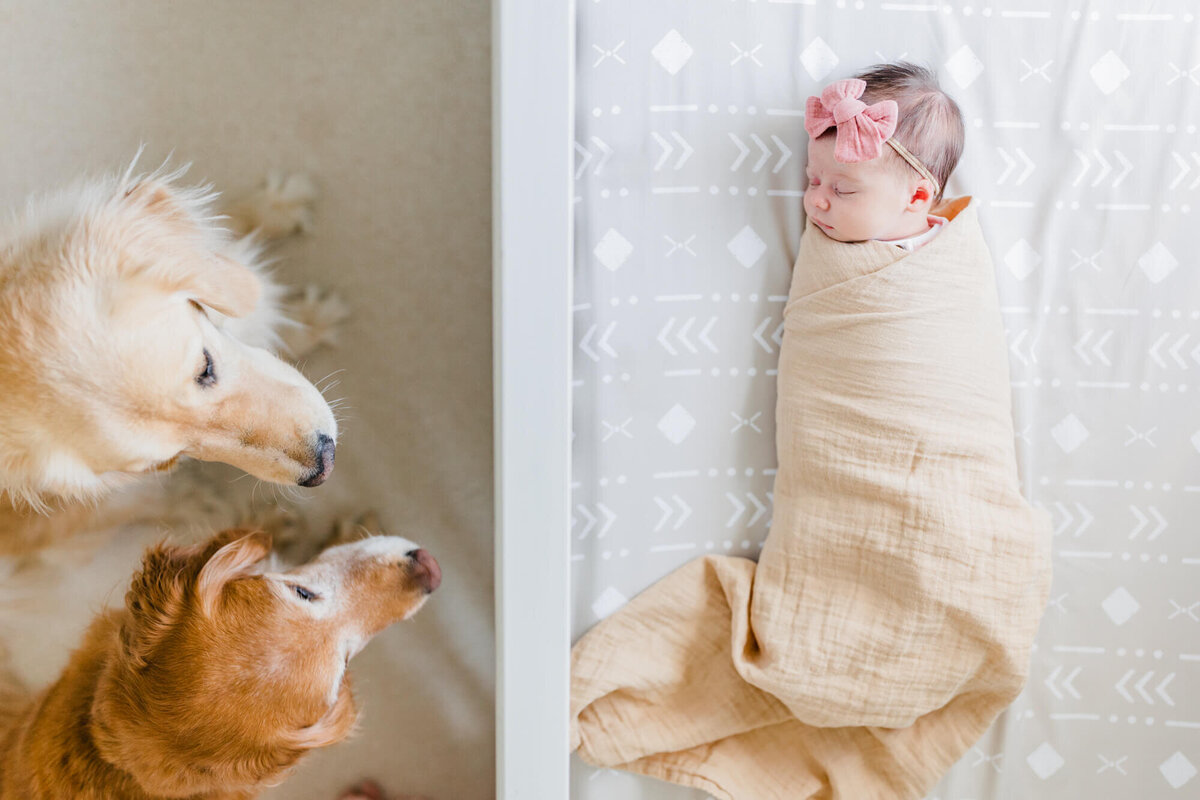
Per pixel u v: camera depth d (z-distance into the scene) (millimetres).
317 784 1032
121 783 964
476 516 991
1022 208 958
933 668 936
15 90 825
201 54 841
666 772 1033
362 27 855
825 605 945
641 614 1011
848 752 1021
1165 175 948
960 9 917
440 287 923
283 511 947
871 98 872
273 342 901
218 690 941
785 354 953
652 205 938
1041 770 1064
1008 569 918
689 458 999
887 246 884
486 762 1069
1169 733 1055
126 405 857
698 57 913
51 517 890
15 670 932
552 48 568
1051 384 993
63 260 833
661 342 968
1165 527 1019
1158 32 923
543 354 607
